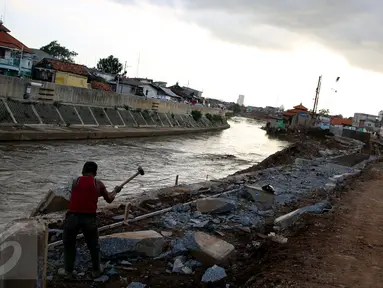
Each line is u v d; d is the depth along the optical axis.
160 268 6.58
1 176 17.14
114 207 10.87
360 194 15.00
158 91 75.06
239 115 183.25
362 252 7.16
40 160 21.72
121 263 6.58
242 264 7.05
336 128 78.69
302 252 6.86
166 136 47.72
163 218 9.79
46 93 34.56
